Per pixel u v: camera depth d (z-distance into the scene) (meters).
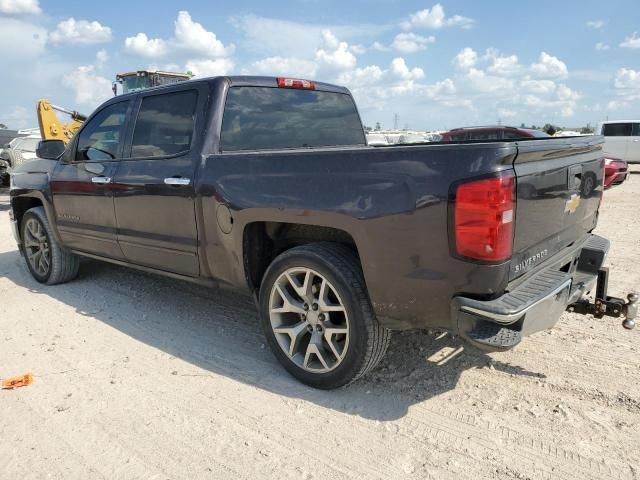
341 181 2.82
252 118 3.88
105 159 4.44
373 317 2.89
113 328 4.23
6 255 7.02
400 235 2.62
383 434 2.72
